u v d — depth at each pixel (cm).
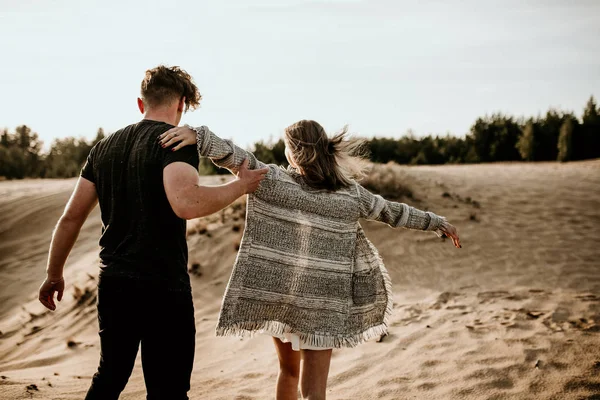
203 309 812
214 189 230
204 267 960
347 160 279
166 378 226
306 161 267
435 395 370
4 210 1534
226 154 248
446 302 681
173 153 230
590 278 811
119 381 224
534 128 3228
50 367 626
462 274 874
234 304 251
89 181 247
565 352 416
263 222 256
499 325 518
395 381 406
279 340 283
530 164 2806
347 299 272
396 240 1030
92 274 1027
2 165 3278
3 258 1263
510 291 716
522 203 1263
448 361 434
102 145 246
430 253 970
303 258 262
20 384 412
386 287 296
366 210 282
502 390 364
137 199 229
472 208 1202
